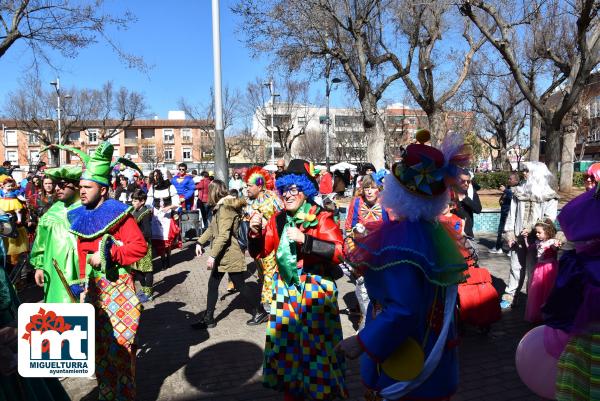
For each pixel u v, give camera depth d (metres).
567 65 15.96
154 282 8.17
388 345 2.00
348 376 4.21
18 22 12.21
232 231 5.60
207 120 52.88
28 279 7.84
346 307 6.38
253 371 4.40
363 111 17.45
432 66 17.42
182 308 6.56
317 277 3.18
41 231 3.82
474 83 33.38
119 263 3.35
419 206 2.14
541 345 3.06
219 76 11.16
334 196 9.11
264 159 67.62
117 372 3.49
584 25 11.79
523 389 3.95
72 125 46.66
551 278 4.97
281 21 16.22
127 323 3.49
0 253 2.47
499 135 42.22
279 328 3.22
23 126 47.47
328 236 3.10
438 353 2.06
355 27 16.47
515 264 6.19
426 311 2.14
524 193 6.01
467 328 5.45
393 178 2.22
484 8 12.95
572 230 2.41
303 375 3.12
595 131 56.81
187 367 4.51
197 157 73.06
